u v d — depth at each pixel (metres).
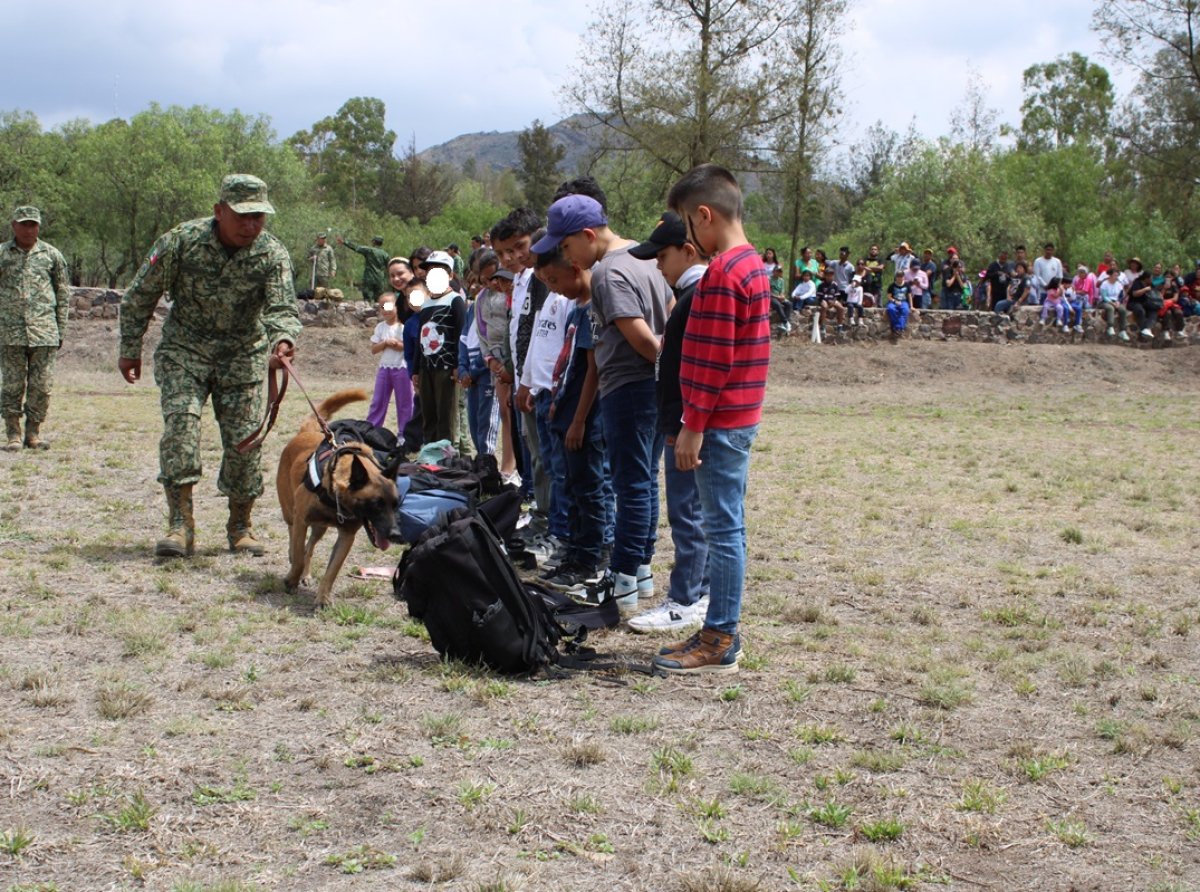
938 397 21.58
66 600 5.24
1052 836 3.14
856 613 5.61
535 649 4.36
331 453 5.38
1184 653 5.01
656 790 3.35
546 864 2.90
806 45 30.14
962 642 5.11
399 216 72.25
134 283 5.93
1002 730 3.98
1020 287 27.72
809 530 7.73
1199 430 16.00
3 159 40.69
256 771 3.41
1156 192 46.38
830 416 17.31
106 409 14.16
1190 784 3.52
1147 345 27.20
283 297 6.01
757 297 4.15
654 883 2.82
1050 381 24.50
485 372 8.55
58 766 3.39
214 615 5.05
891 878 2.84
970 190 39.44
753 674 4.52
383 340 10.98
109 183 38.88
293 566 5.54
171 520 6.22
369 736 3.70
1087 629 5.39
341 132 84.25
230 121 42.72
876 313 26.00
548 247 5.00
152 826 3.03
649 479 5.19
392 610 5.36
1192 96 43.59
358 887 2.75
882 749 3.77
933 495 9.34
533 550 6.56
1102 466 11.46
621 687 4.31
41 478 8.59
